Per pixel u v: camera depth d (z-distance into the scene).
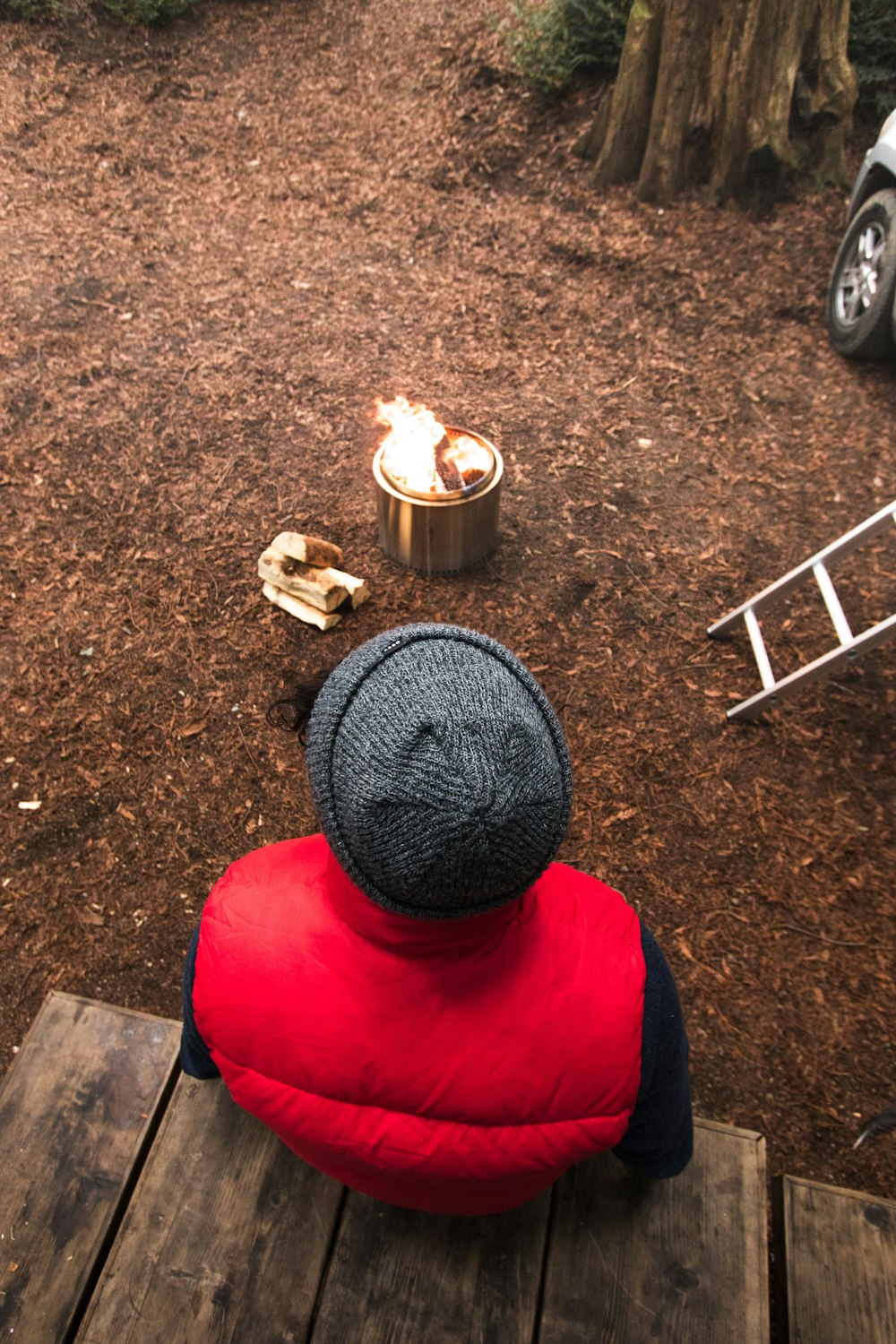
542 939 0.99
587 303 5.04
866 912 2.83
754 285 5.09
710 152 5.42
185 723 3.27
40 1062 1.63
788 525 3.98
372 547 3.86
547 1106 0.96
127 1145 1.54
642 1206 1.48
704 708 3.35
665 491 4.12
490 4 6.58
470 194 5.69
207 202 5.64
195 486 4.07
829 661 2.96
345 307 4.99
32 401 4.40
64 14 6.62
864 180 4.73
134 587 3.68
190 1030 1.30
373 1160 1.00
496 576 3.77
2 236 5.32
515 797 0.74
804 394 4.56
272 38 6.69
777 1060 2.55
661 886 2.89
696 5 4.92
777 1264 1.52
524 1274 1.41
